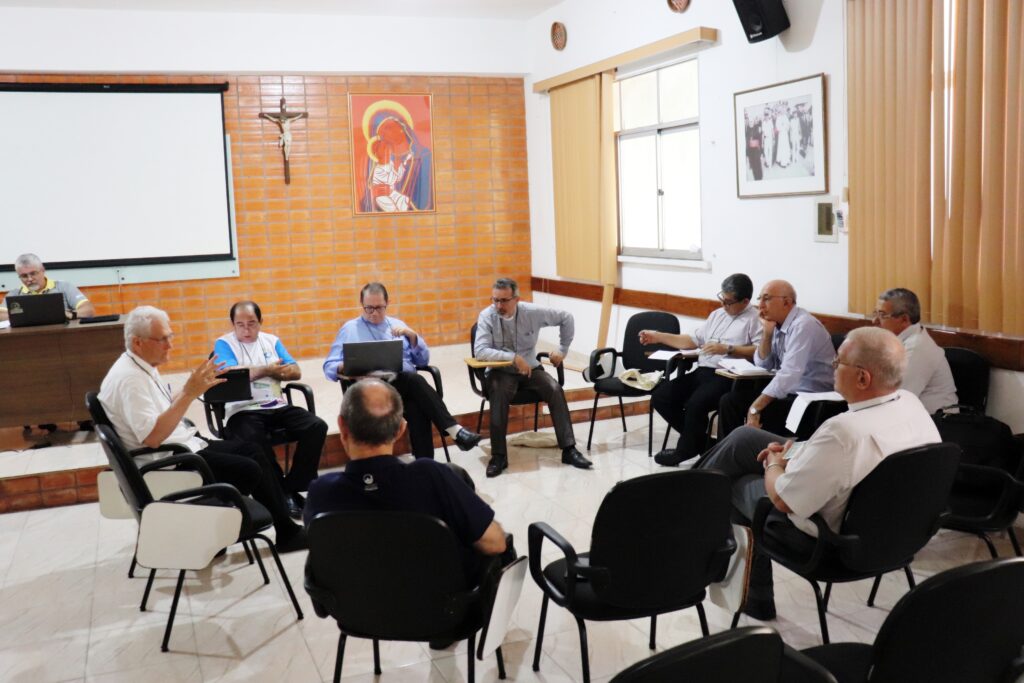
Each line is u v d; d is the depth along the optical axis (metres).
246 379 3.99
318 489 2.26
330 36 7.06
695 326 5.91
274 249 7.29
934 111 3.98
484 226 7.92
